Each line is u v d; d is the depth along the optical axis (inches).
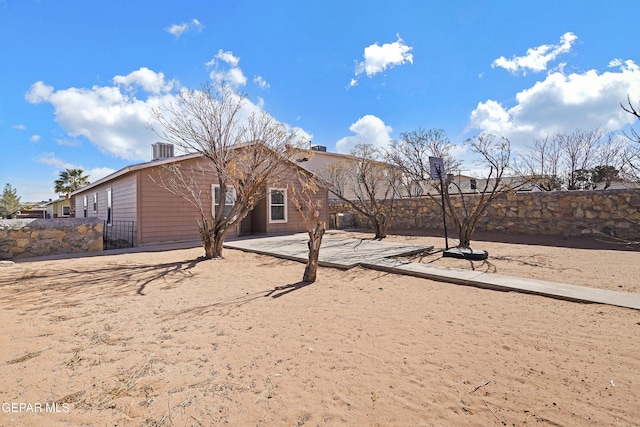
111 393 78.5
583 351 98.3
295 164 393.4
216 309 142.1
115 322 126.1
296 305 147.3
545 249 303.7
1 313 136.1
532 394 76.7
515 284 171.0
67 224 312.8
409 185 522.6
